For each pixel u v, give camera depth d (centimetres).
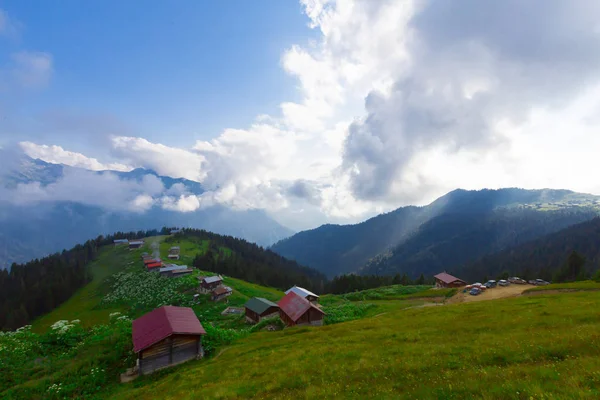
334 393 1786
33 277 19100
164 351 3441
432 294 9812
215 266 19212
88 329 4738
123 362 3469
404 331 3509
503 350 2106
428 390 1522
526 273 15125
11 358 3584
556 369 1529
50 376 3192
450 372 1808
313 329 4766
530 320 3188
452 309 4916
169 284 14038
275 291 16500
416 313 5056
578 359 1655
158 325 3634
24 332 4484
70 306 14850
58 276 17475
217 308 10819
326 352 2934
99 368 3338
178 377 2906
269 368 2684
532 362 1811
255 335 4666
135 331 3688
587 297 4634
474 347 2355
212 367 3047
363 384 1877
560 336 2245
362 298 10412
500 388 1355
